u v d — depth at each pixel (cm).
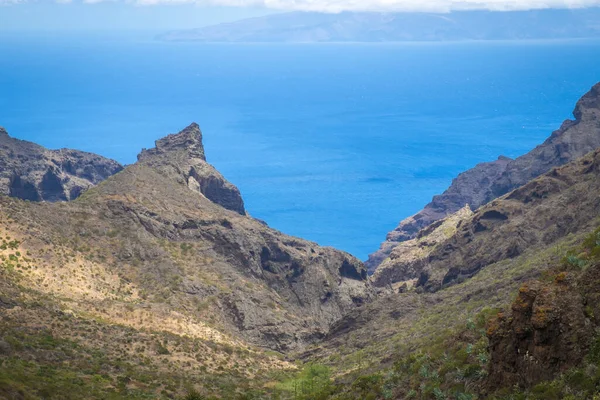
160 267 12200
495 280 10506
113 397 6250
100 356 7494
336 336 11144
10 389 5500
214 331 10544
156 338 8612
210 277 12475
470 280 11719
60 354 7169
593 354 3744
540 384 3809
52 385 6031
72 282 10425
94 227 12631
